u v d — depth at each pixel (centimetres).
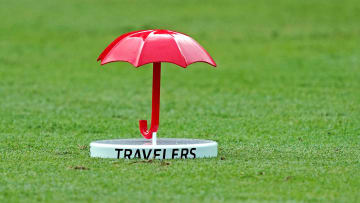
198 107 2134
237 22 4369
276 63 3186
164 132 1631
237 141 1462
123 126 1748
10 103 2220
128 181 973
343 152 1280
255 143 1425
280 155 1235
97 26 4319
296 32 4044
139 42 1152
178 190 920
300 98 2270
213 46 3716
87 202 855
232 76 2895
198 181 977
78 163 1118
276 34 4009
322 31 4038
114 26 4306
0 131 1625
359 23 4228
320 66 3041
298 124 1739
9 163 1125
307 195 900
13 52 3566
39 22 4444
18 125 1736
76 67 3206
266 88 2547
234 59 3350
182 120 1844
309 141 1458
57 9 4872
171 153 1161
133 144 1241
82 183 960
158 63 1208
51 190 919
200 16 4556
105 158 1168
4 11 4788
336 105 2092
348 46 3553
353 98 2236
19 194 896
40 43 3841
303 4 4856
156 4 5000
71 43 3856
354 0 4909
